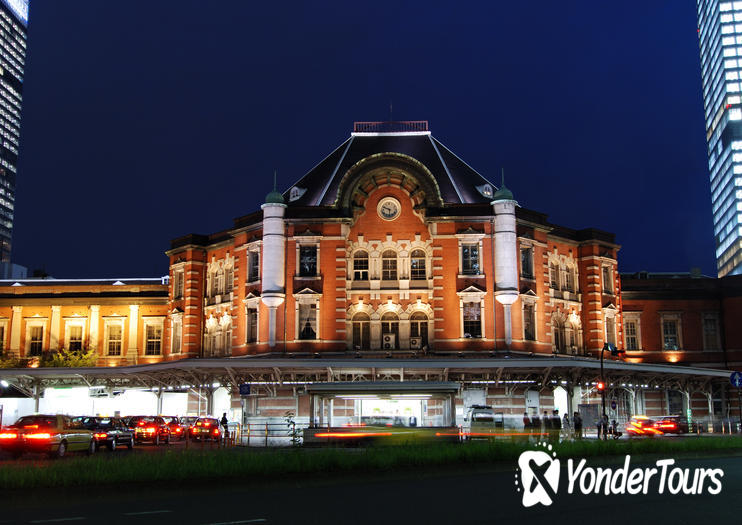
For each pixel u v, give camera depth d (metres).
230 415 57.72
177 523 14.72
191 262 67.69
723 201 158.50
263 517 15.47
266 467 23.38
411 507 17.06
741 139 150.12
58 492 19.20
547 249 62.12
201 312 67.44
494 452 28.55
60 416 34.41
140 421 45.62
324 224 57.12
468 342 55.00
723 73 153.75
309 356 54.84
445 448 28.69
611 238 68.25
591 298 65.56
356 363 47.94
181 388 59.38
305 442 38.62
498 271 55.66
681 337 70.94
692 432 58.06
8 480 19.66
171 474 21.62
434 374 51.38
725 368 69.88
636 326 71.25
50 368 54.84
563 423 50.59
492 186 61.12
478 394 53.47
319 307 56.12
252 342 58.66
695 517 15.48
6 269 109.94
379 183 58.22
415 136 64.62
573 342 63.97
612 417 59.03
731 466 27.23
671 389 62.56
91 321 73.50
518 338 55.81
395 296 56.50
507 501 18.17
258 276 59.31
